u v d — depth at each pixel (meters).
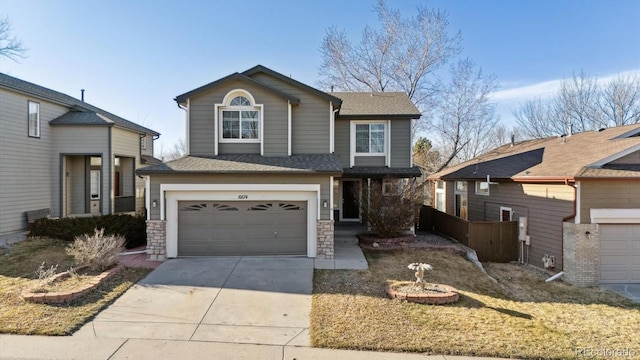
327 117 13.11
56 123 15.85
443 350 5.46
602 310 8.30
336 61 27.95
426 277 9.62
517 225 13.78
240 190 10.82
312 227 10.99
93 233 11.73
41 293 7.00
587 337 6.31
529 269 12.56
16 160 14.05
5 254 10.37
